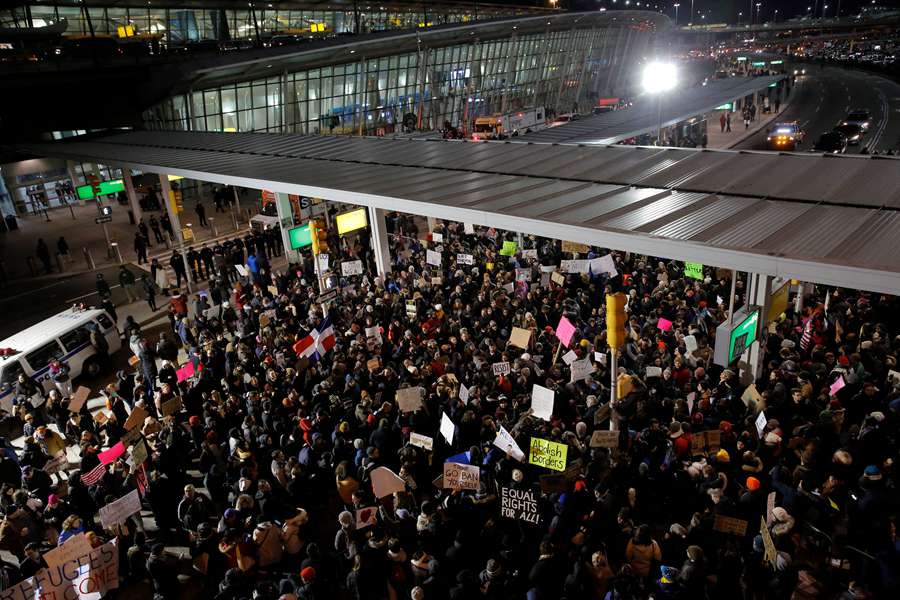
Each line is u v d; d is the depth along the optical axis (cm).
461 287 1692
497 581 756
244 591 818
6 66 3419
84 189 3039
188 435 1216
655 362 1169
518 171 1733
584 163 1755
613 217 1217
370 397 1145
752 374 1223
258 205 3784
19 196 3872
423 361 1249
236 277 2350
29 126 3897
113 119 4116
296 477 976
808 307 1443
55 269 2903
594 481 917
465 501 897
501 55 6203
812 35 19200
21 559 966
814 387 1066
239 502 938
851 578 720
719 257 981
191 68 3784
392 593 804
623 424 1034
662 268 1755
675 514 955
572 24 6556
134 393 1364
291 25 5716
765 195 1261
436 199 1488
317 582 770
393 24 6875
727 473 904
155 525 1162
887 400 1006
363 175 1895
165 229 3059
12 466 1169
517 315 1413
